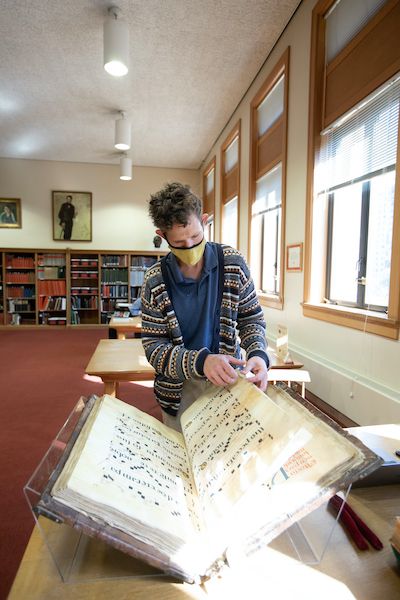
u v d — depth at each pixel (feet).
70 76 13.67
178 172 26.35
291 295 10.88
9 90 14.76
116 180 25.80
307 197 9.64
